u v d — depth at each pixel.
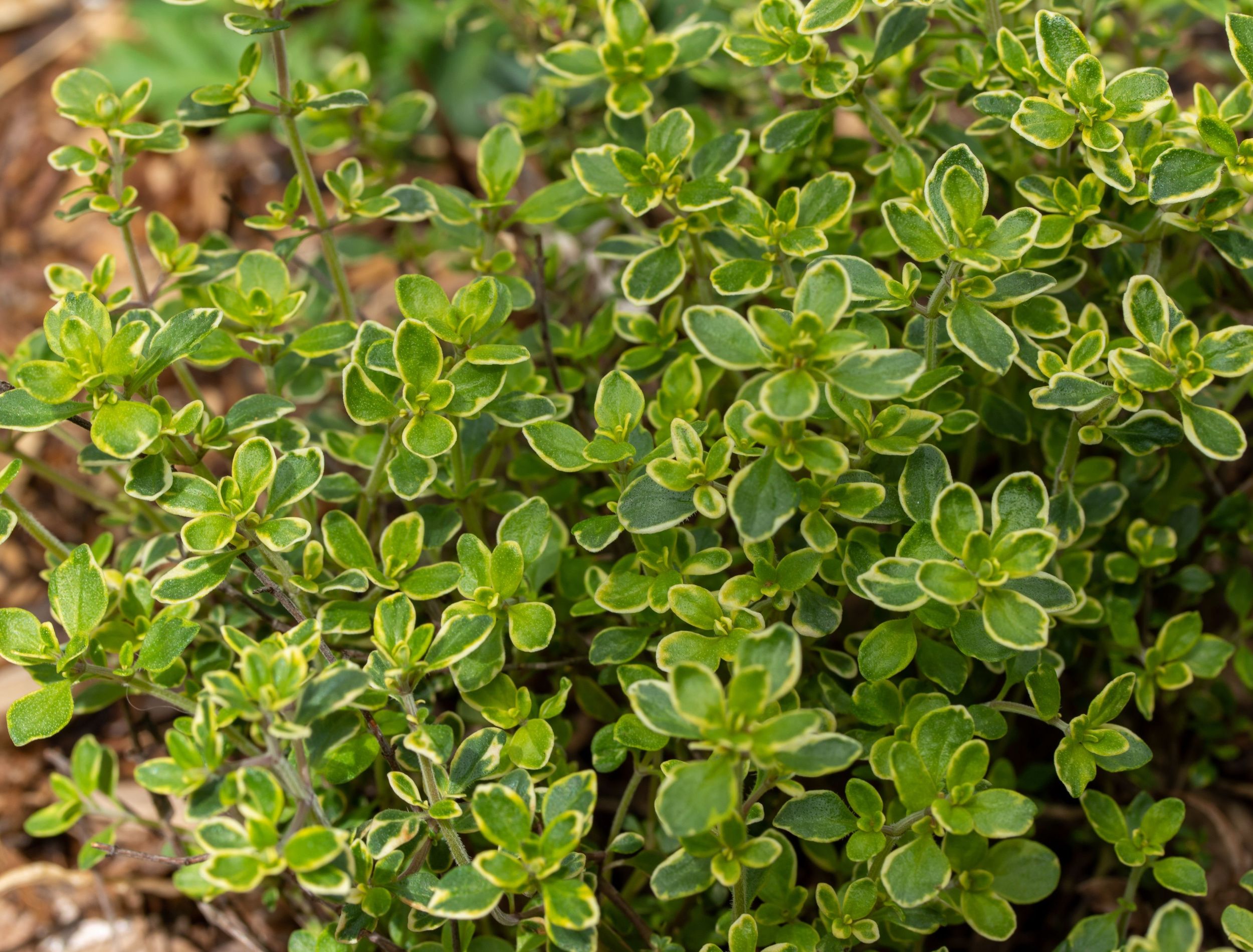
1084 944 0.48
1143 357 0.47
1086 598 0.49
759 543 0.48
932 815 0.46
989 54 0.50
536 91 0.56
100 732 0.56
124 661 0.47
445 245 0.56
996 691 0.51
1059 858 0.52
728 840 0.46
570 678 0.51
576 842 0.45
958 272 0.48
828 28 0.48
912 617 0.47
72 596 0.47
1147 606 0.52
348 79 0.56
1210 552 0.52
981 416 0.50
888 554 0.48
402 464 0.48
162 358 0.47
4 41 0.82
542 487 0.53
